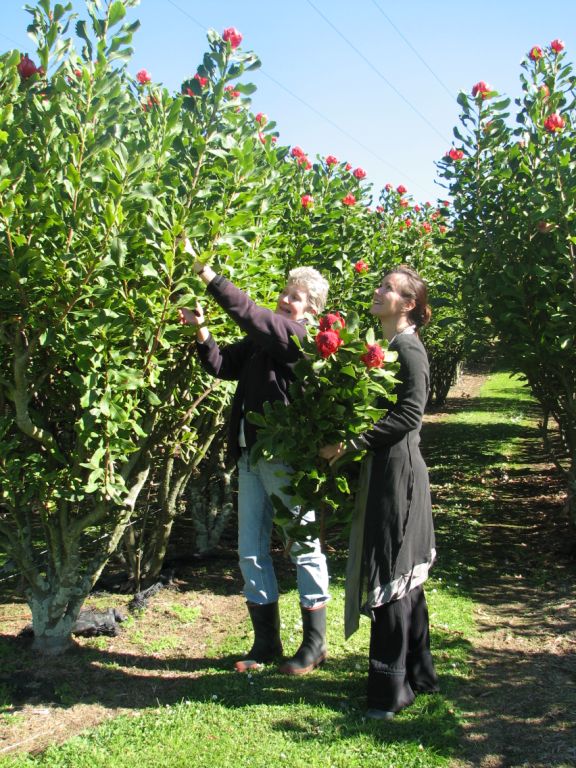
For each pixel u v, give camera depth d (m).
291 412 2.73
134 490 3.60
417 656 3.13
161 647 3.72
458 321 6.84
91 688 3.20
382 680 2.93
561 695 3.17
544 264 5.16
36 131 3.01
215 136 3.26
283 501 3.31
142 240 3.10
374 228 8.05
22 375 3.03
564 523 6.20
